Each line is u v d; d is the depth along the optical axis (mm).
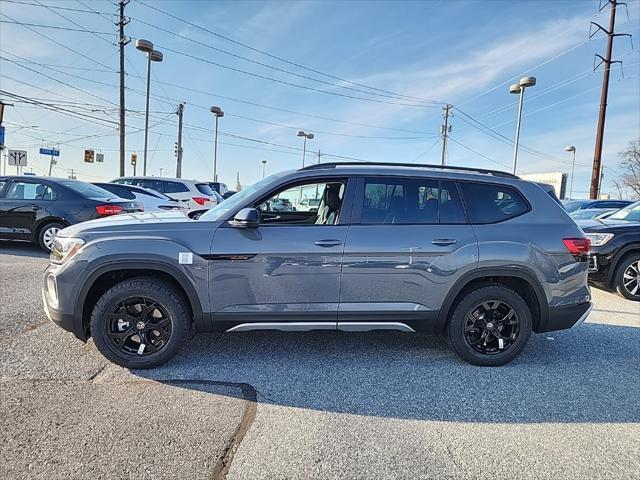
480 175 4102
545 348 4512
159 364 3693
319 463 2500
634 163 50844
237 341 4371
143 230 3676
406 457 2586
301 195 4238
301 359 3994
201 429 2803
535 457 2623
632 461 2605
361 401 3258
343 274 3744
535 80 21172
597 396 3438
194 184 14406
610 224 7238
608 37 24562
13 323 4582
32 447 2541
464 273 3838
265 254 3672
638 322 5504
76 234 3666
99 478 2303
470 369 3891
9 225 8859
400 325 3889
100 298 3598
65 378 3439
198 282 3639
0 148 17719
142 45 20156
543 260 3896
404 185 3953
